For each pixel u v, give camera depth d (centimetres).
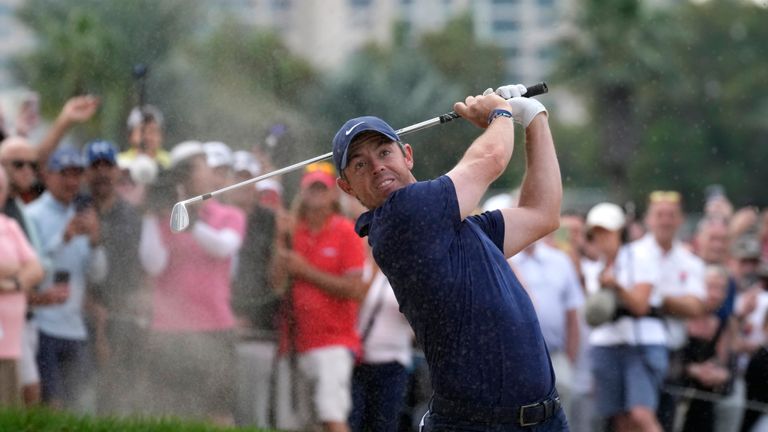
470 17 4597
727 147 7231
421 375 2114
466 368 1091
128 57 2755
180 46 2697
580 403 2172
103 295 1975
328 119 2898
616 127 6134
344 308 1916
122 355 1970
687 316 2245
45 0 3025
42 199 2023
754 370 2322
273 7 2888
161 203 1962
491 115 1162
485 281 1095
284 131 2261
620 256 2164
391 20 4284
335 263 1917
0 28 3117
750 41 7456
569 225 2442
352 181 1140
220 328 1930
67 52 2834
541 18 6244
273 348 1933
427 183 1097
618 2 6272
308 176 1938
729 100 7181
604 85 6197
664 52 6531
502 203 2300
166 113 2467
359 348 1938
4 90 3000
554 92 6222
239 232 1933
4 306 1858
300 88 2862
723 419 2300
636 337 2125
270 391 1927
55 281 1977
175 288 1933
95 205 1989
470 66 4425
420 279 1089
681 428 2281
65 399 1966
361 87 3666
